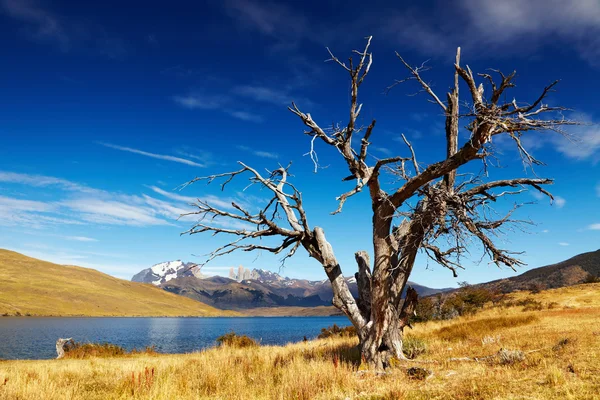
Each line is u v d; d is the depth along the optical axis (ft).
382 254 41.86
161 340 183.21
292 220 51.98
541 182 38.88
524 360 31.53
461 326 72.64
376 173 41.65
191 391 31.99
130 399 29.84
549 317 75.92
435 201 40.09
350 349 53.31
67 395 30.35
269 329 323.37
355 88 43.70
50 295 625.00
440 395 23.73
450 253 43.14
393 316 43.45
